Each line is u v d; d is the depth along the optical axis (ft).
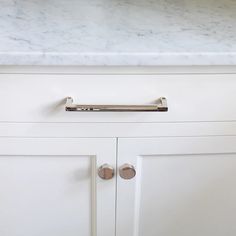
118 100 2.40
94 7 2.70
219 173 2.78
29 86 2.33
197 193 2.87
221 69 2.31
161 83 2.35
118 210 2.90
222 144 2.62
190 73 2.32
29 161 2.65
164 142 2.59
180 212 2.97
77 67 2.25
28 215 2.92
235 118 2.51
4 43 2.21
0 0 2.73
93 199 2.85
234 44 2.28
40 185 2.78
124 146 2.59
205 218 3.02
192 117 2.49
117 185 2.76
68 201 2.86
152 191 2.85
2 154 2.60
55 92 2.35
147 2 2.81
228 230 3.11
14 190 2.79
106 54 2.15
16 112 2.42
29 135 2.52
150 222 3.01
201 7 2.76
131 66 2.25
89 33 2.35
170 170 2.75
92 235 3.05
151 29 2.43
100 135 2.53
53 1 2.77
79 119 2.46
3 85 2.31
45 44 2.22
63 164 2.68
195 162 2.72
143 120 2.48
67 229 3.01
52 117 2.45
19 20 2.48
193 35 2.38
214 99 2.43
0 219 2.93
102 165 2.65
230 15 2.65
